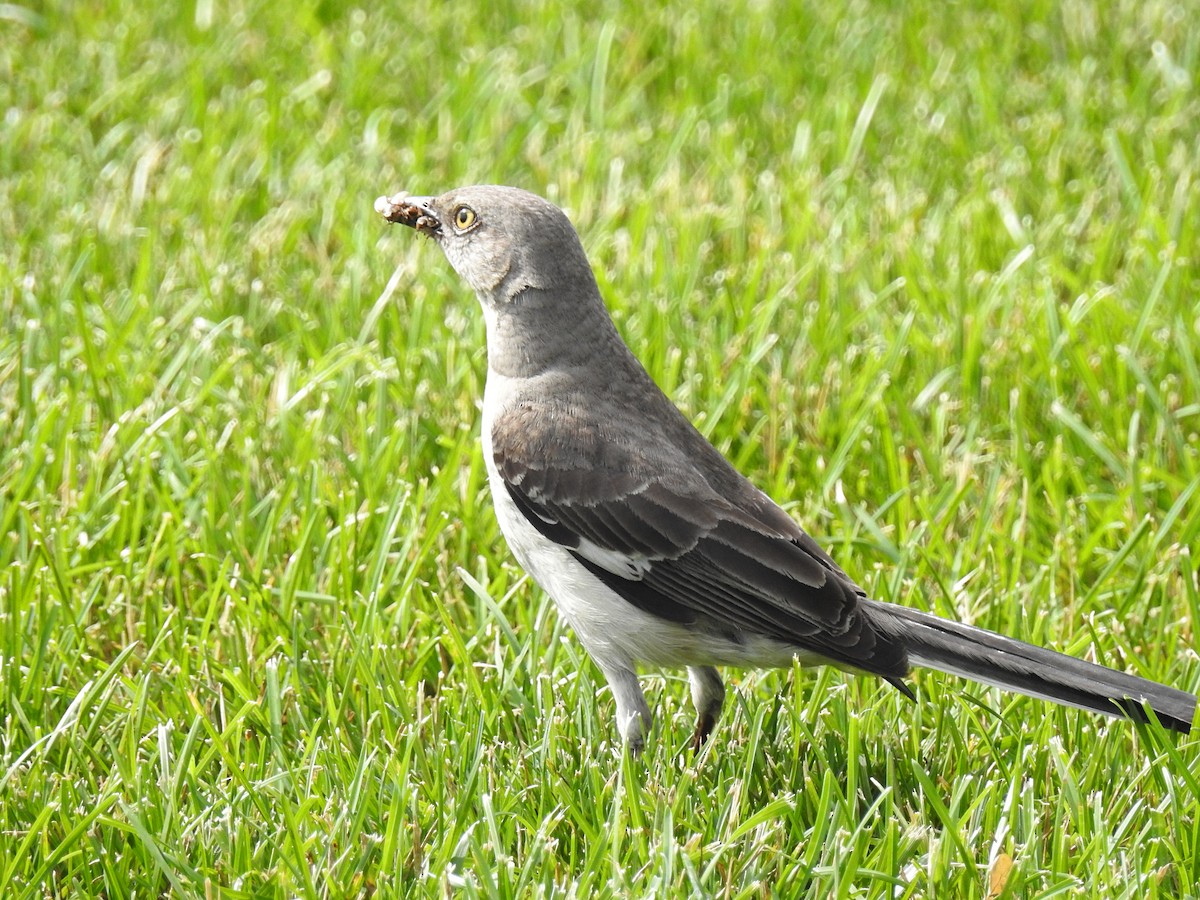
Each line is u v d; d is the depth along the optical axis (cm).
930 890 719
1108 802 798
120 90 1738
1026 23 1967
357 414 1177
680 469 862
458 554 1050
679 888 710
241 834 735
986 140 1686
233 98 1755
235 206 1491
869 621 809
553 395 884
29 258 1435
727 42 1919
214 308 1327
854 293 1395
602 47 1756
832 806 793
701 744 877
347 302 1335
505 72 1803
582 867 756
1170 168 1594
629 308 1342
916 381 1253
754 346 1274
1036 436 1200
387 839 730
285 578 975
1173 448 1165
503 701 878
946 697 876
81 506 1055
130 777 789
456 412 1200
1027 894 724
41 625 922
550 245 888
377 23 1953
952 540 1076
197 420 1128
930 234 1472
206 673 903
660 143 1695
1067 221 1517
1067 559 1038
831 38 1920
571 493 856
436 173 1628
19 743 841
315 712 886
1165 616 967
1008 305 1335
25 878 737
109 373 1221
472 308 1344
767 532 838
